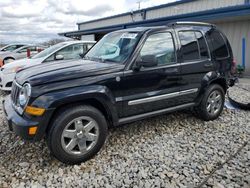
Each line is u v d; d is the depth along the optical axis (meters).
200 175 2.89
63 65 3.54
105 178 2.83
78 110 3.02
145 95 3.63
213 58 4.56
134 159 3.25
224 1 12.18
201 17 10.84
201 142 3.78
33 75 3.11
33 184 2.71
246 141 3.83
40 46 13.98
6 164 3.10
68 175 2.88
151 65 3.44
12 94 3.44
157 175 2.89
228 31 11.51
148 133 4.09
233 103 5.75
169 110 4.08
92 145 3.21
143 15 18.23
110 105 3.28
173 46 3.97
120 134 4.04
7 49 14.02
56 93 2.88
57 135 2.92
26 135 2.83
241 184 2.71
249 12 8.82
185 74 4.09
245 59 10.98
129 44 3.69
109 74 3.25
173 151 3.47
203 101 4.52
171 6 15.74
